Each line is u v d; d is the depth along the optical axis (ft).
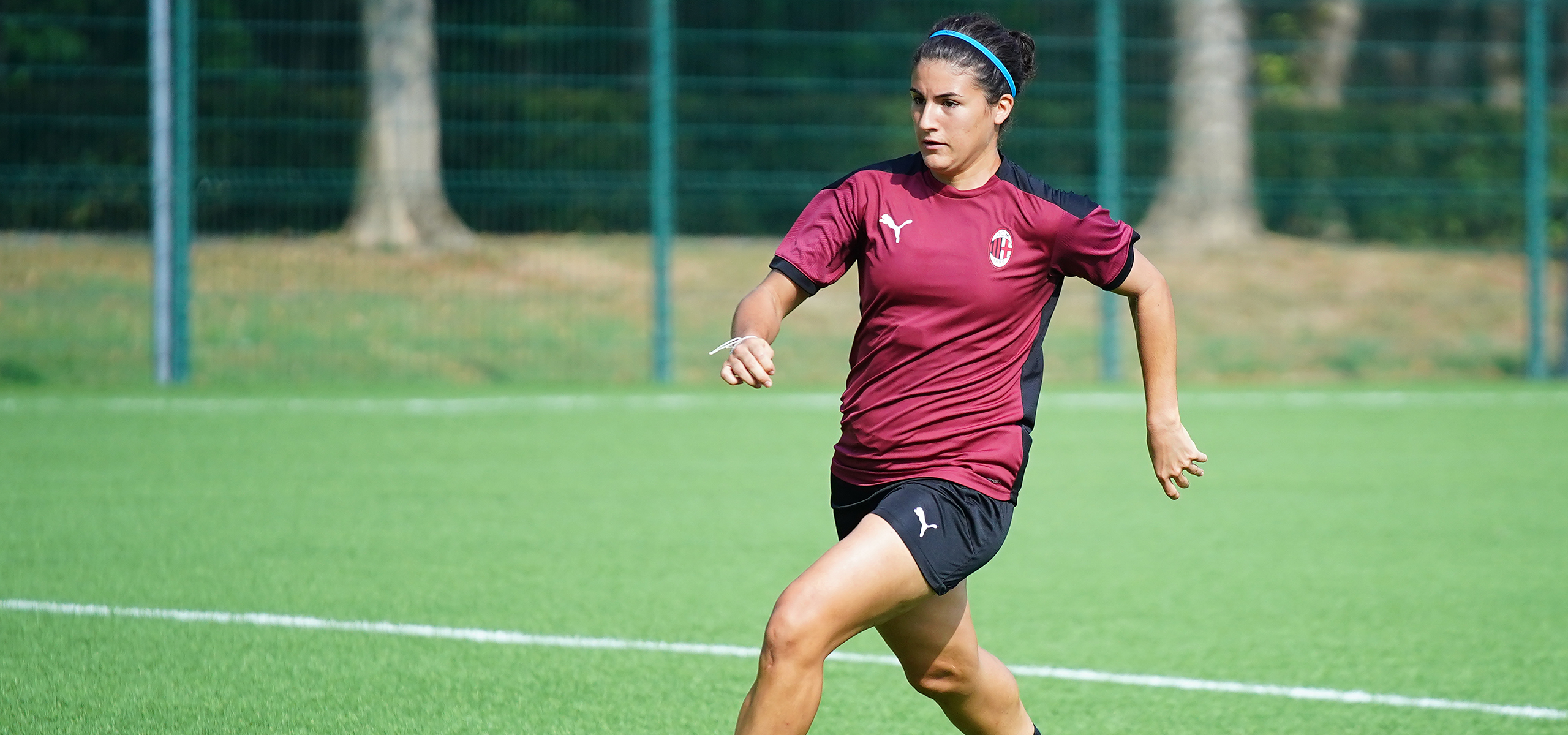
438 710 56.08
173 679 59.41
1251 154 191.62
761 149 180.65
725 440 128.16
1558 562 84.53
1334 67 222.48
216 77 161.38
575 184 169.48
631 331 175.01
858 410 41.39
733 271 182.91
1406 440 132.46
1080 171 183.21
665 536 89.66
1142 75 197.98
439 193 168.14
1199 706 58.29
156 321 158.30
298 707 56.03
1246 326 190.19
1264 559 85.25
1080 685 61.11
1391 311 194.59
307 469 110.52
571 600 73.72
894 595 38.37
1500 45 193.06
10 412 135.95
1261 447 128.26
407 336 168.76
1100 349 175.73
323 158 165.07
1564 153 195.83
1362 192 189.06
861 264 41.37
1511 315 199.00
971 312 40.22
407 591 74.84
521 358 171.73
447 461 115.24
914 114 40.34
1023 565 83.61
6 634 65.57
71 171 159.74
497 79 168.35
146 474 106.63
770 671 37.47
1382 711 57.72
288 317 166.91
